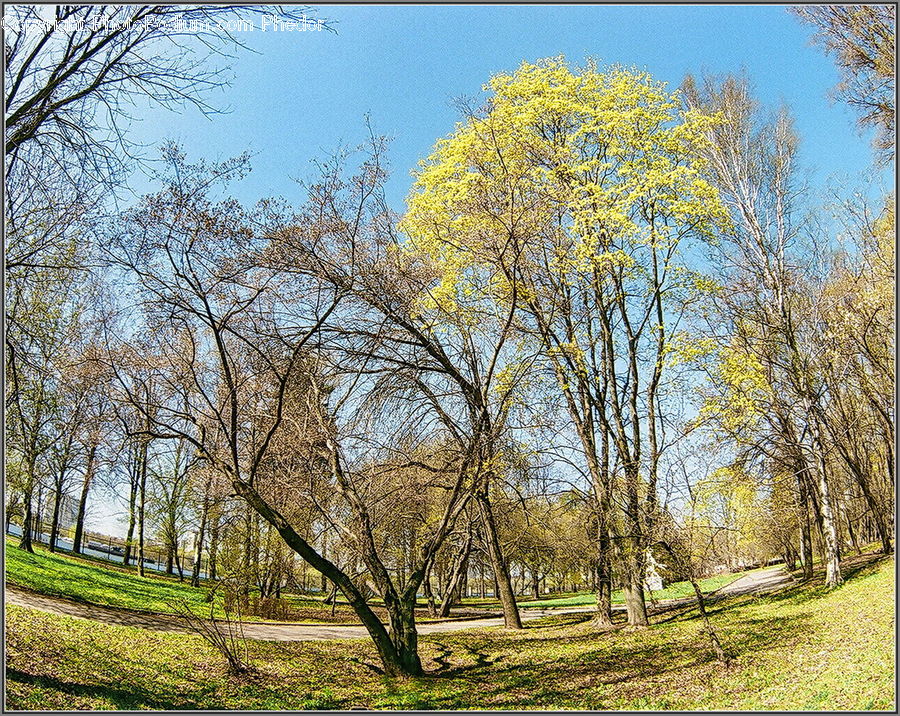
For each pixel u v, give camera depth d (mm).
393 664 13703
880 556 26344
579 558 22781
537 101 19641
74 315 14086
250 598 22969
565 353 19719
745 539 29984
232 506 17766
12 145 9883
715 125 22531
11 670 10164
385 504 15500
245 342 13531
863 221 24078
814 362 25469
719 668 13375
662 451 16766
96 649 12898
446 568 33094
